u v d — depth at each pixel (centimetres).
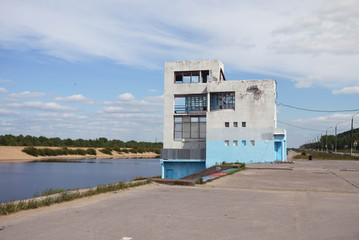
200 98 4288
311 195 1328
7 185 3875
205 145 4228
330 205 1077
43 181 4375
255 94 3944
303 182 1827
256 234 708
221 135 4012
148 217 878
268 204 1095
